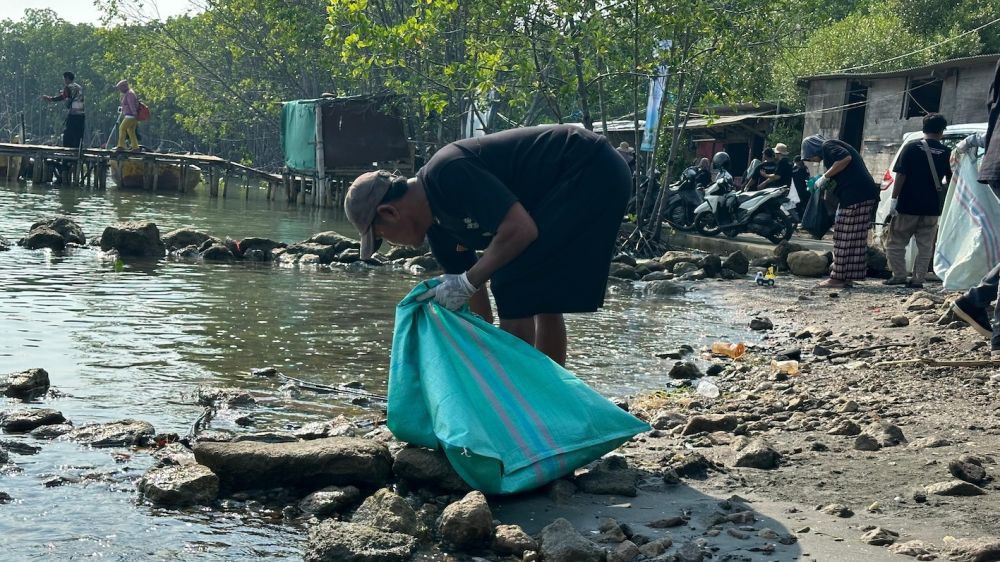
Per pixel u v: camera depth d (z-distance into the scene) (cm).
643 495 364
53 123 10294
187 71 4381
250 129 5175
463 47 2247
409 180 399
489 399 365
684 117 1666
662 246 1602
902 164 1037
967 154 923
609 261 411
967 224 913
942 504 344
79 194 2356
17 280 847
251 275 1002
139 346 604
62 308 718
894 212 1061
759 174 1806
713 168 1677
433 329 384
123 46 4038
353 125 2612
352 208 393
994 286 572
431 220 401
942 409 484
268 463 350
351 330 709
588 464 399
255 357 595
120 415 445
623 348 704
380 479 360
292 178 2786
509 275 402
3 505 325
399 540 306
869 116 2319
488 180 379
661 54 1561
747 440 425
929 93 2533
